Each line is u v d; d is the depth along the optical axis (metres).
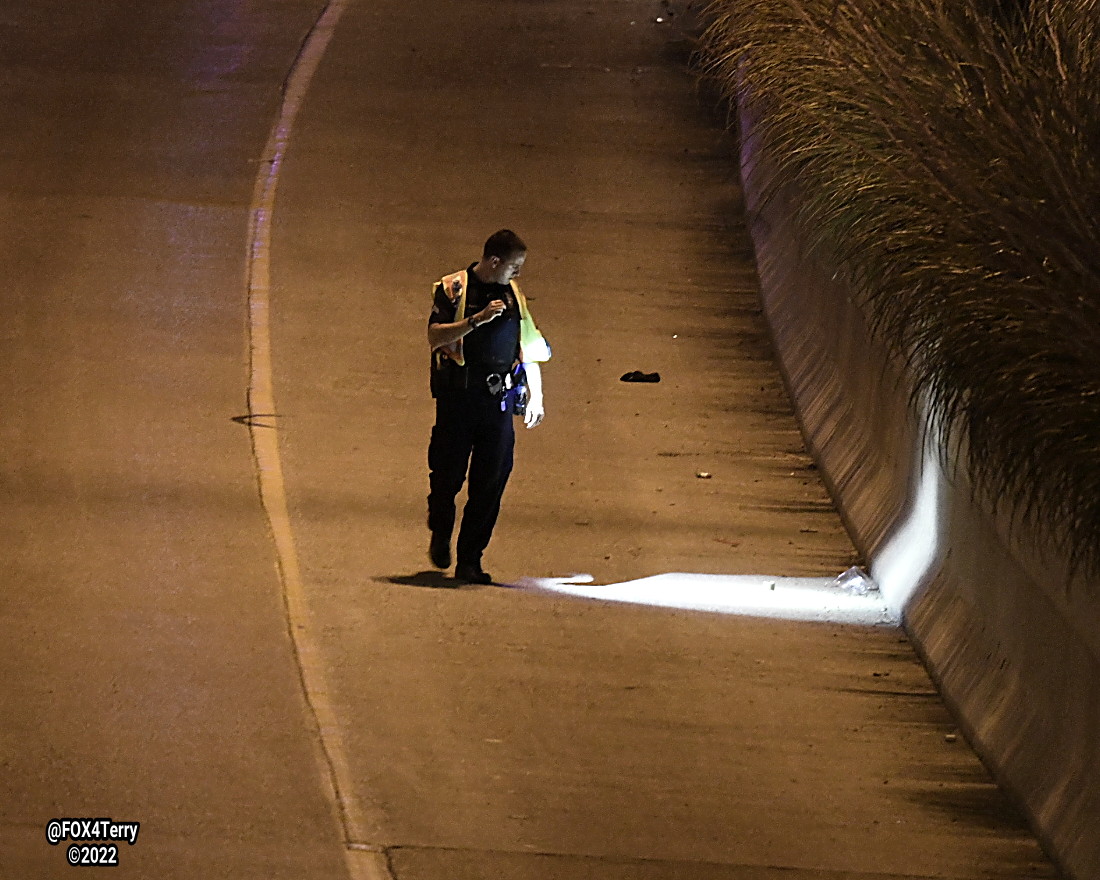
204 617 32.41
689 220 63.16
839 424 43.91
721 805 26.50
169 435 42.94
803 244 50.03
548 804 25.98
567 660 31.97
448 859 23.92
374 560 36.59
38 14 82.75
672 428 46.91
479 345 34.75
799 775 27.95
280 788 25.69
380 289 55.03
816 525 41.28
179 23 83.19
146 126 68.06
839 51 37.59
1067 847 24.92
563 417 47.06
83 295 52.12
